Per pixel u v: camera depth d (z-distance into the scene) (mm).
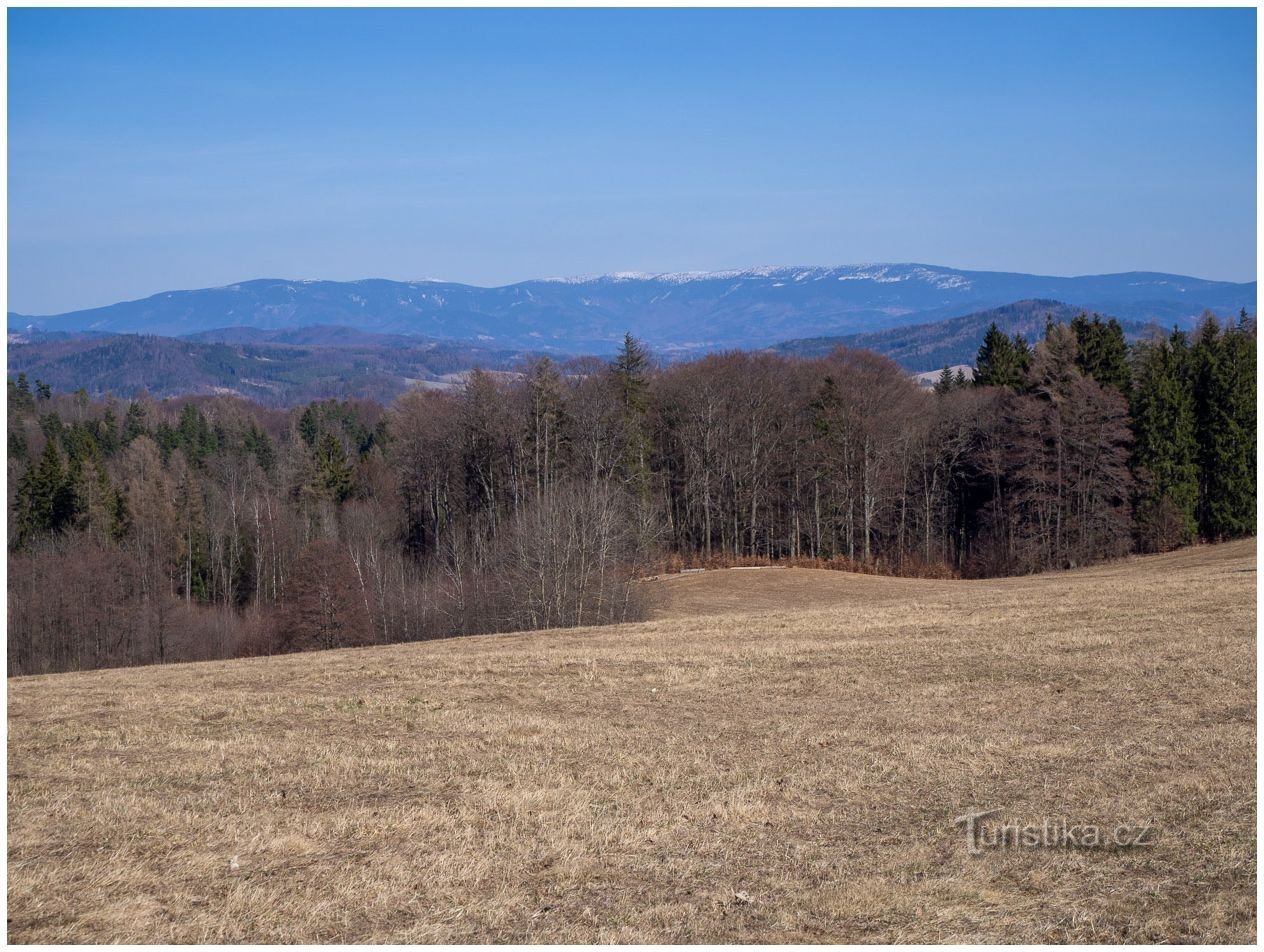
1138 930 8227
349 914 8883
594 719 15609
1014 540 61469
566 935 8445
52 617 51094
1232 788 11109
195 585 64688
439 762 13305
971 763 12602
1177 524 59812
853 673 18406
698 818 11094
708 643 22922
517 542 42062
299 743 14336
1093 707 14992
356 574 48938
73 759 13633
